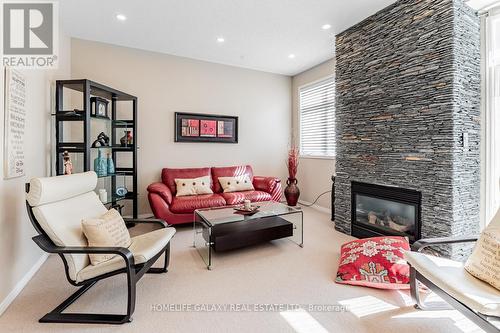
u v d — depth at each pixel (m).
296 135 5.29
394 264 2.13
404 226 2.74
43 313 1.74
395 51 2.72
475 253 1.62
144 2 2.74
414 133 2.56
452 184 2.28
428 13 2.41
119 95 3.53
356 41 3.20
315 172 4.79
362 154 3.16
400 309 1.80
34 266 2.32
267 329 1.60
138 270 1.79
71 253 1.65
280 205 3.37
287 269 2.40
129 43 3.80
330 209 4.44
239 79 4.84
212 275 2.29
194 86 4.44
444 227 2.34
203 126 4.53
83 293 1.98
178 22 3.16
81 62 3.65
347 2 2.73
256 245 3.02
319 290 2.04
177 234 3.43
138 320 1.68
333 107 4.39
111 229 1.94
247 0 2.70
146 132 4.11
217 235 2.65
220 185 4.32
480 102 2.44
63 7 2.81
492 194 2.42
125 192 3.71
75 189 2.08
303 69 4.95
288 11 2.91
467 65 2.33
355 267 2.20
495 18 2.36
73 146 2.93
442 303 1.86
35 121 2.51
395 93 2.73
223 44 3.82
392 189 2.80
